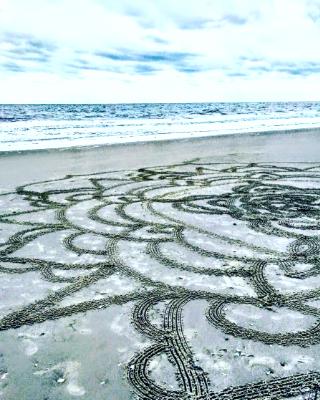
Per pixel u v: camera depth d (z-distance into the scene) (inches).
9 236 163.3
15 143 508.1
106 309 106.0
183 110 2276.1
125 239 159.6
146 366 82.9
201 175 305.4
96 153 432.1
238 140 585.0
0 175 301.4
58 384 77.8
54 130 717.9
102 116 1439.5
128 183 274.5
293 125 938.1
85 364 83.8
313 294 113.3
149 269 130.8
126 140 571.2
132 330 96.3
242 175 304.0
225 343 90.8
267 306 107.0
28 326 98.0
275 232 167.2
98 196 235.0
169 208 207.0
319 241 156.1
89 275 126.3
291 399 73.4
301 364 83.2
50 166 345.4
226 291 115.6
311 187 257.3
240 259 138.8
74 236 163.2
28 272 128.7
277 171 321.4
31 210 203.5
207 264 135.0
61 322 99.7
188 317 101.8
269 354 86.6
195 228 173.5
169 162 374.3
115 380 79.0
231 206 210.1
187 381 78.3
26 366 83.0
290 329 96.2
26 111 1871.3
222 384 77.4
